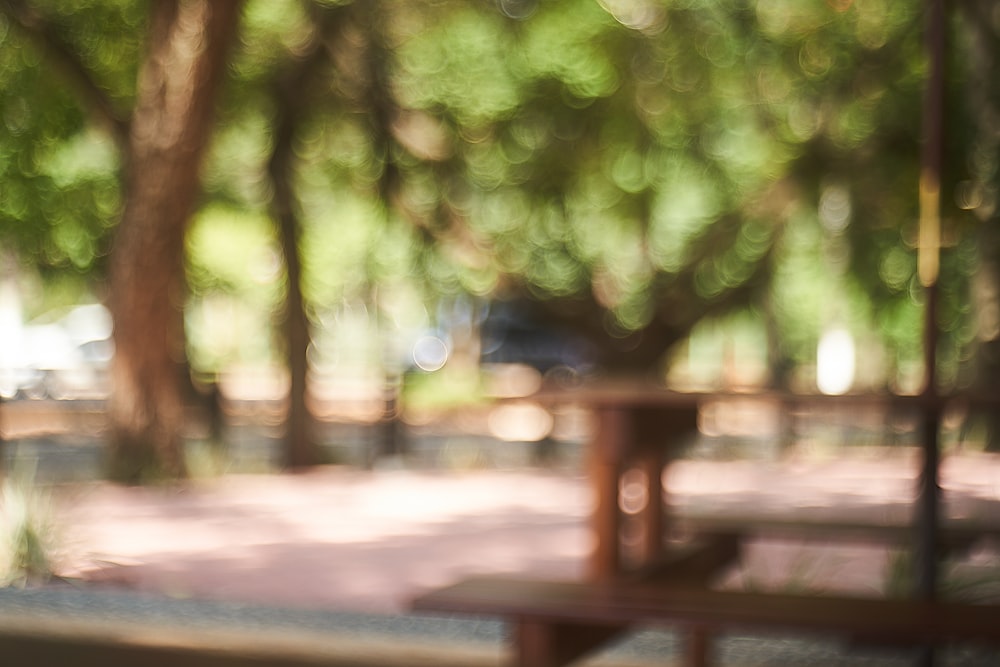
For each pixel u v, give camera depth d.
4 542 8.05
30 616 6.64
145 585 7.73
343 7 16.62
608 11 17.61
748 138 18.95
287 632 6.30
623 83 17.72
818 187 18.25
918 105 17.30
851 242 20.03
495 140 17.66
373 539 9.86
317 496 13.02
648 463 5.25
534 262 18.14
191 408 17.62
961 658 5.82
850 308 26.14
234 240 23.61
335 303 34.78
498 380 29.17
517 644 3.82
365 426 21.42
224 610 6.89
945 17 5.58
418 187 17.41
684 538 5.60
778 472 16.16
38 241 19.97
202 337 32.88
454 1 17.33
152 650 5.82
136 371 13.92
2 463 12.68
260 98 16.83
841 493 13.51
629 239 20.52
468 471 16.06
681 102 18.09
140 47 16.25
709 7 17.73
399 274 21.80
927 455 5.11
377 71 16.84
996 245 17.17
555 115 17.61
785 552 9.35
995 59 15.99
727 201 19.09
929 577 5.10
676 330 18.38
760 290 19.56
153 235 14.04
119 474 13.68
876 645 3.75
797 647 6.15
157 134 14.06
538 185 17.70
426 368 36.38
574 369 31.80
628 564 5.23
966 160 16.19
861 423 25.38
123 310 14.02
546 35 17.73
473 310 31.69
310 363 16.36
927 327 5.59
